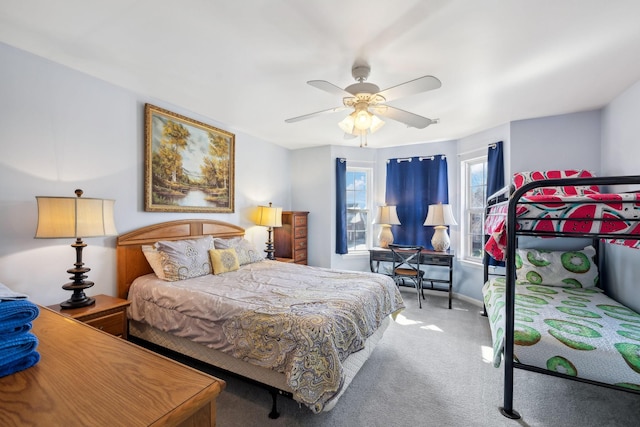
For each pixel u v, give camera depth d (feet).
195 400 1.94
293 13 5.06
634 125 7.73
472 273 12.92
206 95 8.66
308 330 5.08
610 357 4.80
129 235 8.20
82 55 6.52
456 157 13.70
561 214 5.24
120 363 2.37
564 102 9.00
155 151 8.91
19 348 2.25
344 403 5.96
